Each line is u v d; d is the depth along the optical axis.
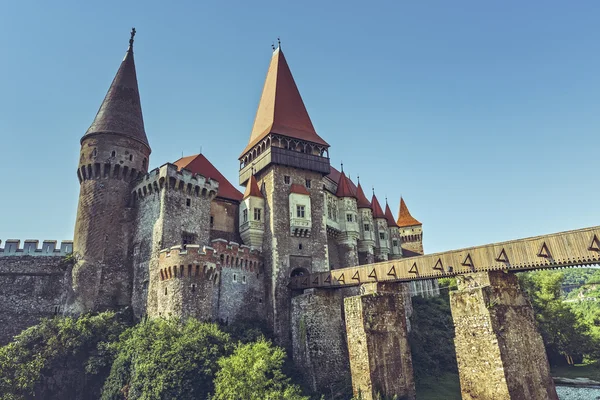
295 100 63.03
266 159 54.72
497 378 25.28
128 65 55.12
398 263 35.75
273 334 45.59
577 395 43.25
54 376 35.69
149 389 30.41
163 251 40.75
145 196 47.66
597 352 60.34
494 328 26.09
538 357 27.47
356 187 72.06
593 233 24.17
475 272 29.31
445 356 50.97
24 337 37.47
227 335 35.94
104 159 48.00
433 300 72.06
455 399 37.78
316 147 59.16
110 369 35.41
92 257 44.59
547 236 26.30
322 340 42.34
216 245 44.12
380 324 35.28
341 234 61.94
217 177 57.09
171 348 32.44
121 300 44.66
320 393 39.00
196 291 38.88
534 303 65.38
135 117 52.12
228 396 28.31
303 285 46.59
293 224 51.75
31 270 45.28
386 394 33.22
